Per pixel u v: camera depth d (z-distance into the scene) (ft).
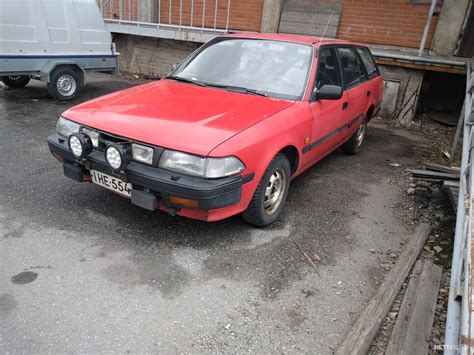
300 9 28.71
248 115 10.72
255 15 30.17
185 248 10.30
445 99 27.66
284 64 13.30
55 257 9.53
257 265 9.95
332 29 27.73
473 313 6.10
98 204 12.07
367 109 18.25
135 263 9.55
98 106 11.21
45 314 7.84
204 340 7.59
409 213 13.71
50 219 11.10
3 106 23.17
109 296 8.44
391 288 9.39
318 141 13.48
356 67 17.20
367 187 15.62
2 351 6.95
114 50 27.89
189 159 9.07
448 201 14.43
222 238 10.92
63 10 24.57
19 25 22.72
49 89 24.71
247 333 7.86
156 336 7.57
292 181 15.60
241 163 9.53
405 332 8.11
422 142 22.54
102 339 7.39
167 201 9.37
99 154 10.16
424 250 11.52
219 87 12.87
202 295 8.73
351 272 10.15
